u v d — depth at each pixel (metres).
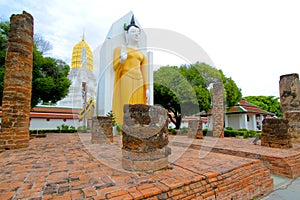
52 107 22.55
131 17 8.77
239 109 19.94
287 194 3.76
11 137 5.98
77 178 3.04
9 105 6.08
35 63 11.84
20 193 2.48
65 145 6.93
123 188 2.64
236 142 8.54
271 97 30.53
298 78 8.74
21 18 6.53
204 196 2.89
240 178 3.48
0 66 10.85
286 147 6.43
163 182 2.85
